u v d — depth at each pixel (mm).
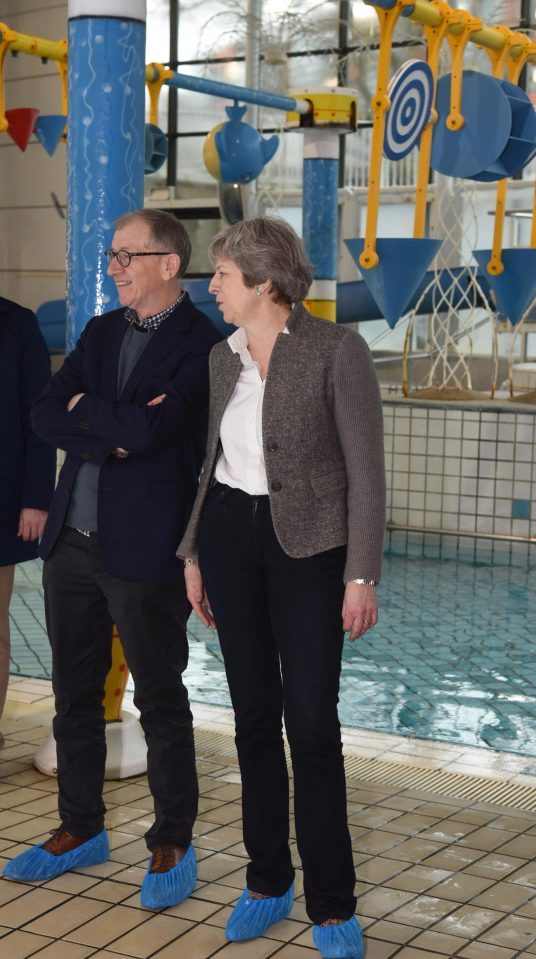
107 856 2717
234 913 2361
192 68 13625
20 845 2768
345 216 12258
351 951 2191
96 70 3223
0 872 2625
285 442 2193
